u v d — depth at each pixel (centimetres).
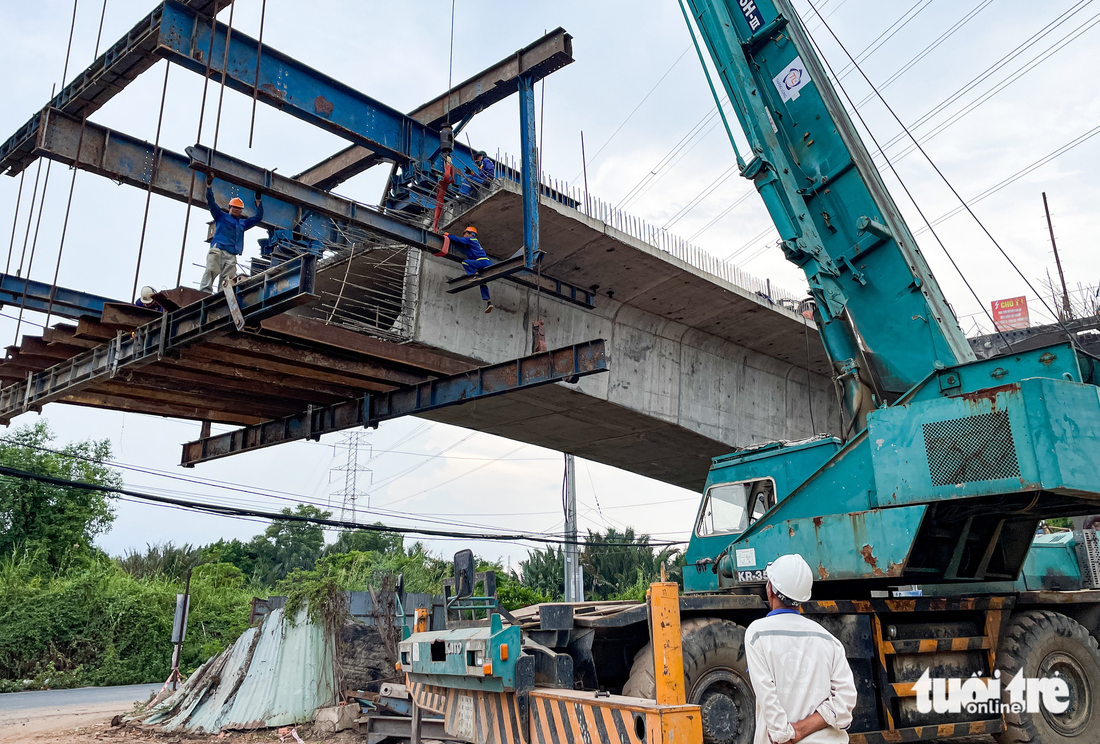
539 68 1555
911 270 902
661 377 2103
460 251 1507
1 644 2650
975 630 792
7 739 1358
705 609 655
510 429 2139
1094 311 2311
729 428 2283
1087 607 911
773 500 823
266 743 1221
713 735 608
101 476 4403
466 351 1677
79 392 1145
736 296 1972
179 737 1288
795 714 342
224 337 973
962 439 651
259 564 6588
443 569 2436
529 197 1494
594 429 2144
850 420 882
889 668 715
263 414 1383
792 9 1057
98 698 2134
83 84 1320
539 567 4347
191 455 1492
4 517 4056
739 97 1012
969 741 866
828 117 986
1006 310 2602
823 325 942
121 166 1208
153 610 2948
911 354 890
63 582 3130
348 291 1872
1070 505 701
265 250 1639
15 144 1317
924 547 732
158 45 1198
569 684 535
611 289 1909
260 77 1355
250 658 1400
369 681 1376
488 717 577
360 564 2253
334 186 1855
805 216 966
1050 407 612
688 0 1094
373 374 1181
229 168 1109
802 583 371
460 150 1697
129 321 964
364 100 1541
